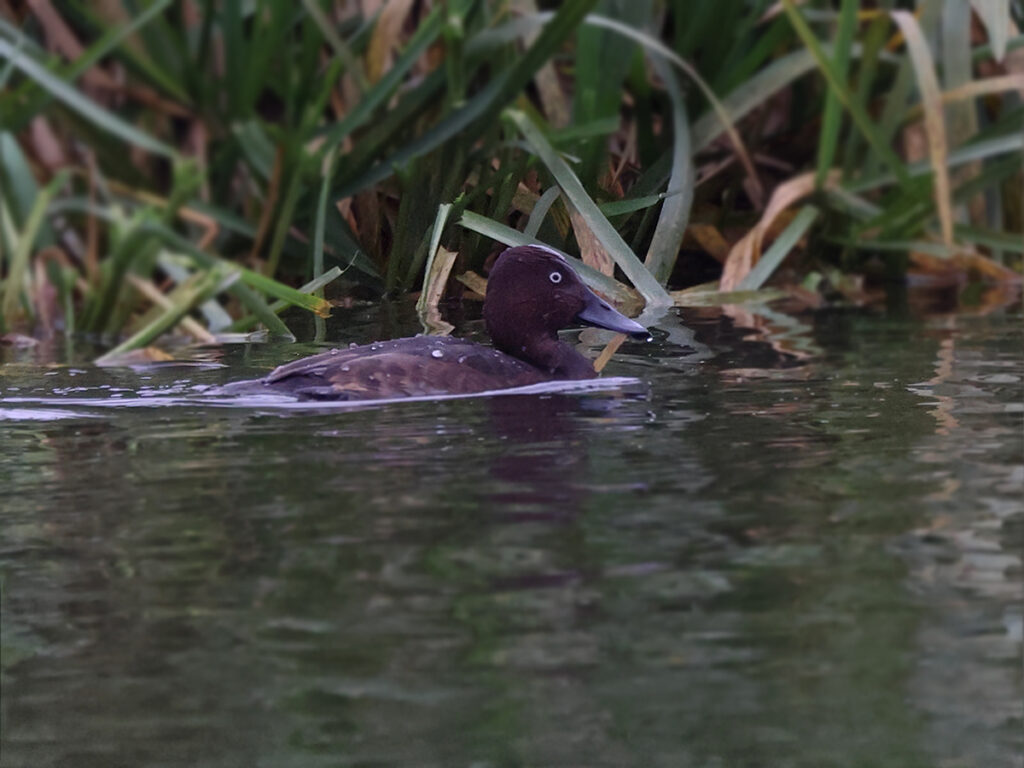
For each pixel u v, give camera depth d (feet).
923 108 45.83
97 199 49.57
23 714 15.40
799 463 23.44
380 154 42.11
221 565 19.07
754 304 40.45
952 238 43.91
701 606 17.42
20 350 38.22
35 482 23.18
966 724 14.87
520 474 22.94
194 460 24.25
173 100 49.65
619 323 31.63
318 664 16.16
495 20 44.21
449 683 15.71
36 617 17.53
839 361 32.91
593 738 14.66
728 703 15.31
